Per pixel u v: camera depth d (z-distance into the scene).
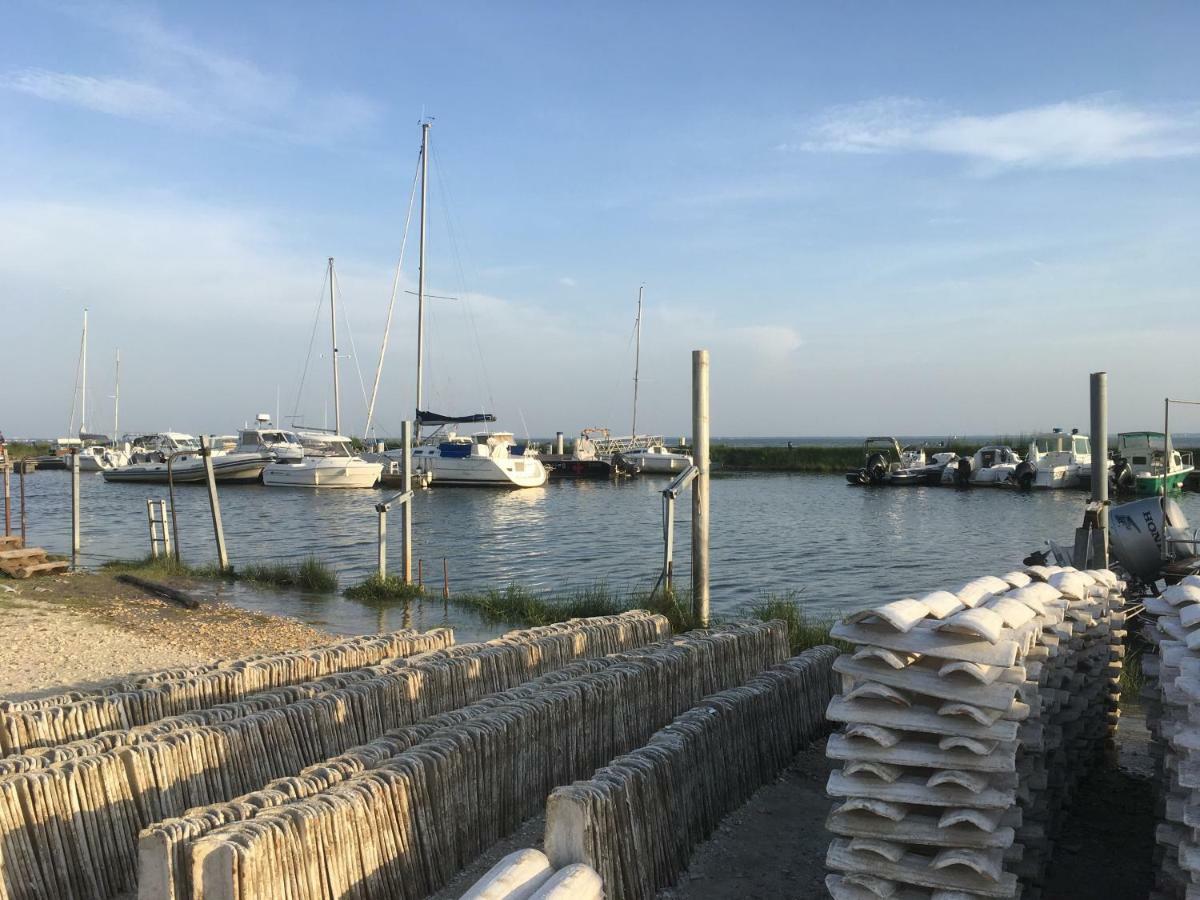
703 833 5.98
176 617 14.02
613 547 27.45
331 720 6.47
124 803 5.35
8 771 5.24
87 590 16.12
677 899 5.23
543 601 16.20
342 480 49.28
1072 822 6.43
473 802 5.68
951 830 4.12
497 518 36.22
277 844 4.27
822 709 8.17
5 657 10.95
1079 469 48.78
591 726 6.80
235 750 5.88
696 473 11.78
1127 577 14.22
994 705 4.06
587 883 4.15
